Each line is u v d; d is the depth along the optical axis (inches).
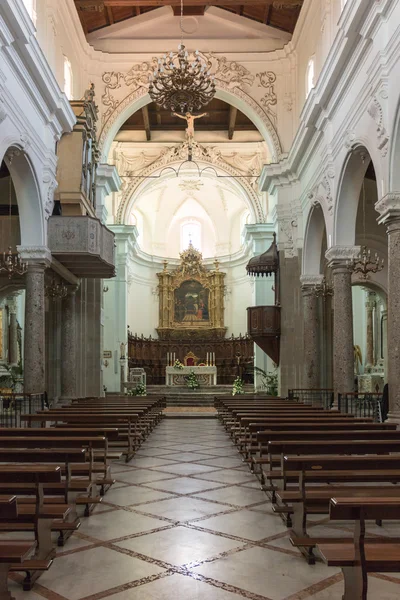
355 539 135.5
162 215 1434.5
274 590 159.5
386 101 392.5
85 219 564.4
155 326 1421.0
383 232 737.0
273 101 803.4
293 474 224.7
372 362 897.5
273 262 840.3
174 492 285.4
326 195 584.7
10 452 190.4
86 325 775.7
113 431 272.4
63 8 651.5
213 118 1085.1
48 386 720.3
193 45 807.1
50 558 178.2
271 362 1094.4
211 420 727.1
